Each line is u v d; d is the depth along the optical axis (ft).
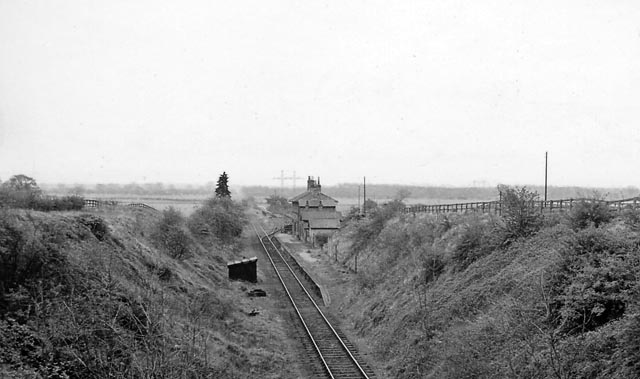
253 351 76.38
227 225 204.13
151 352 48.16
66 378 44.93
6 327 46.96
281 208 509.35
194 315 65.62
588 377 42.78
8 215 55.72
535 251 71.61
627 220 61.16
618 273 48.60
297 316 105.29
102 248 69.92
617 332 42.96
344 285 139.33
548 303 50.72
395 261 122.31
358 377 69.00
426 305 80.12
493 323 59.16
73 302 53.26
